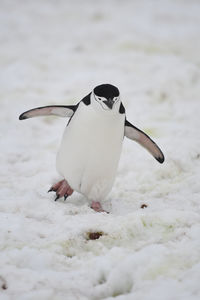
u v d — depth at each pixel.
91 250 9.18
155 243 9.20
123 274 7.93
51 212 10.84
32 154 15.75
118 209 11.70
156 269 7.81
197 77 25.53
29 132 18.08
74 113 11.04
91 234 9.67
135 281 7.71
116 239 9.53
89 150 10.66
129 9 43.75
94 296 7.63
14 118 19.39
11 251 8.68
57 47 31.56
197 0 48.47
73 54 29.81
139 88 23.45
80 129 10.52
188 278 7.42
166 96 22.86
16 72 25.88
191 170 14.20
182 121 19.02
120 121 10.56
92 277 8.07
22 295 7.26
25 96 22.28
